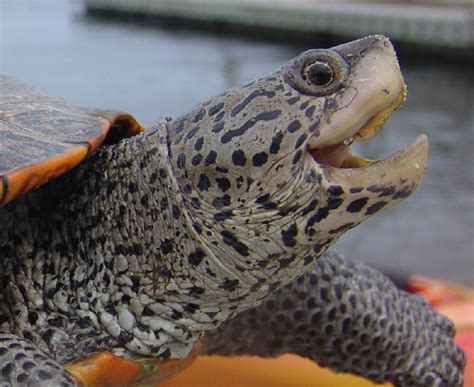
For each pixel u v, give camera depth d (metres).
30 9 3.60
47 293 0.22
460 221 0.69
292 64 0.21
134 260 0.22
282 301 0.26
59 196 0.23
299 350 0.27
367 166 0.21
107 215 0.22
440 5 2.44
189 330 0.22
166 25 2.83
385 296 0.26
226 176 0.21
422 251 0.60
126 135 0.24
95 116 0.24
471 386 0.28
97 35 2.49
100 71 1.67
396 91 0.21
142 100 1.35
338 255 0.26
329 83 0.21
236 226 0.21
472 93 1.46
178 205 0.21
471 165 0.91
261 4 2.51
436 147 1.01
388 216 0.70
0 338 0.21
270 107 0.21
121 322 0.22
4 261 0.23
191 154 0.21
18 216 0.23
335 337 0.26
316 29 2.22
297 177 0.21
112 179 0.22
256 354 0.27
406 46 1.92
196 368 0.29
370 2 2.65
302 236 0.21
